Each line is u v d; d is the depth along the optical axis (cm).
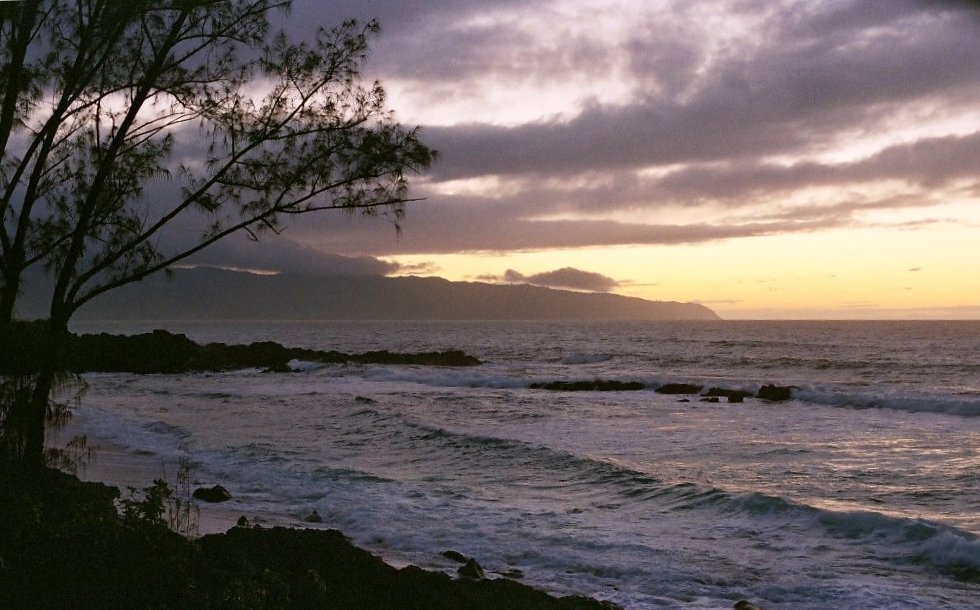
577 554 1013
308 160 953
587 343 9388
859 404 2991
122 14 998
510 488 1442
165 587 628
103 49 1069
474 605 734
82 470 1509
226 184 970
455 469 1636
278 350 6162
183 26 1021
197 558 713
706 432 2222
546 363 6088
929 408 2816
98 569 646
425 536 1099
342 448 1903
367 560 818
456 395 3447
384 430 2173
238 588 620
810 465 1666
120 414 2550
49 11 1020
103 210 1093
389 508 1255
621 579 923
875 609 809
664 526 1155
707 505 1259
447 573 904
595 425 2391
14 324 1020
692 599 845
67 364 1089
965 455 1789
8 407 1002
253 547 826
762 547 1041
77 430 2148
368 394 3503
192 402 3016
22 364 1010
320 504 1291
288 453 1795
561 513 1234
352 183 949
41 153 1028
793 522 1142
